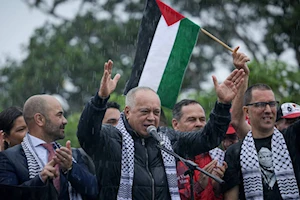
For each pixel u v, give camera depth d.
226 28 24.48
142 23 9.88
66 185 8.19
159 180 8.42
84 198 8.30
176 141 8.82
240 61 9.13
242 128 9.37
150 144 8.56
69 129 17.31
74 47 25.25
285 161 8.61
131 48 25.36
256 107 8.72
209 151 9.34
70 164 7.93
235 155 8.75
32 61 25.34
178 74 9.72
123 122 8.61
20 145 8.30
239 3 23.31
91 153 8.33
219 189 8.78
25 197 7.74
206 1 24.47
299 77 17.20
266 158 8.68
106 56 25.23
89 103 8.11
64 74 24.91
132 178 8.31
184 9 24.97
